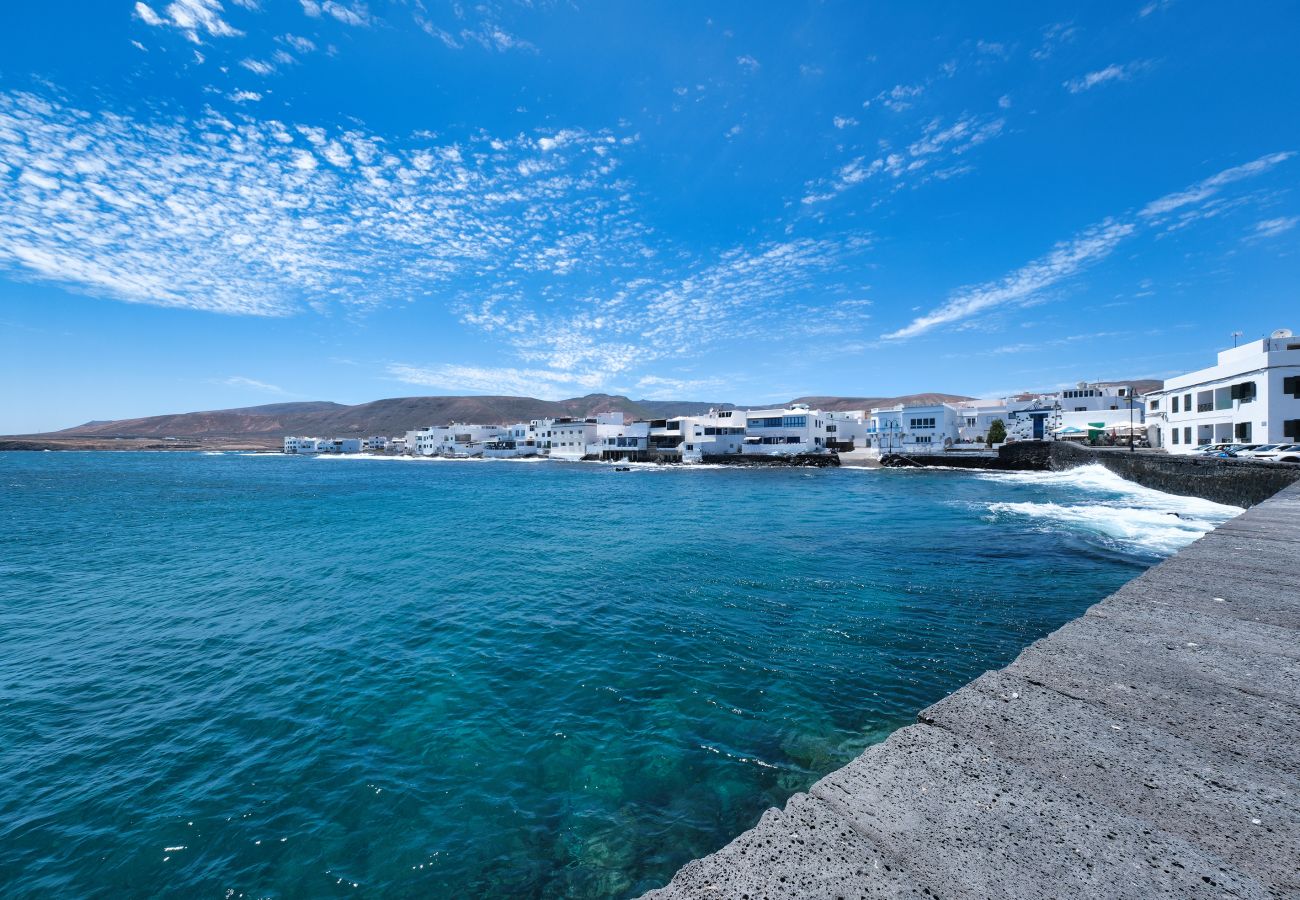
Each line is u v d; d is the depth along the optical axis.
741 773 9.43
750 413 104.44
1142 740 3.47
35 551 29.92
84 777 9.75
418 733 10.95
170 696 12.75
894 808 2.98
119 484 75.88
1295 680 4.25
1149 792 3.01
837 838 2.82
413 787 9.35
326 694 12.70
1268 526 11.29
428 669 13.93
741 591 19.70
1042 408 96.50
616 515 41.09
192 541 32.50
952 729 3.70
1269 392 42.59
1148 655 4.76
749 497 51.25
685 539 30.12
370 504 50.88
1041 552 23.77
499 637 16.02
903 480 65.69
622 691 12.45
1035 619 16.09
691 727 10.88
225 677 13.72
